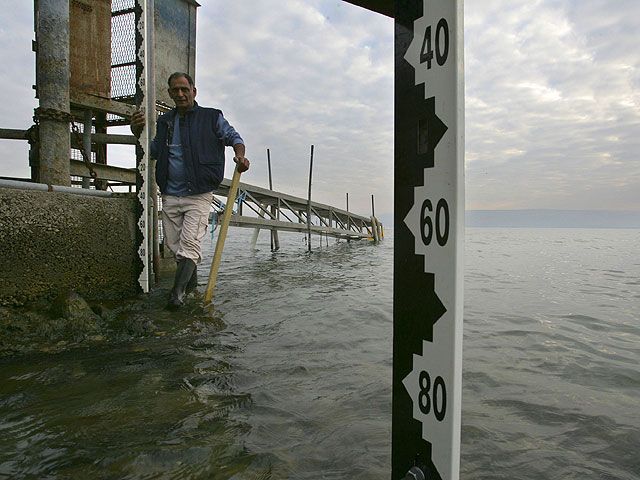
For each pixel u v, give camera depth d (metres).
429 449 0.66
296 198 11.57
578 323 3.62
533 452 1.56
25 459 1.44
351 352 2.69
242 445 1.55
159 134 4.06
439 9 0.63
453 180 0.61
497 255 11.95
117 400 1.92
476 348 2.85
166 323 3.27
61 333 2.86
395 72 0.72
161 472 1.38
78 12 5.36
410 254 0.70
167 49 6.37
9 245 3.24
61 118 3.91
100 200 3.84
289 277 6.16
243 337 2.99
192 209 4.03
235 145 4.12
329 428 1.69
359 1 0.90
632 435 1.69
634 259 10.76
